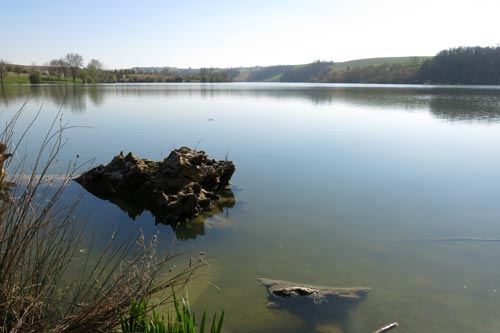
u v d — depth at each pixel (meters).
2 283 4.30
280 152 20.14
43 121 29.84
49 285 4.73
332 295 7.26
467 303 7.25
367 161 18.25
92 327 4.40
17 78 106.25
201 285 7.55
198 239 9.91
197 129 27.25
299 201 12.74
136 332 4.57
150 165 13.59
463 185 14.46
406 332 6.43
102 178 13.34
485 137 25.12
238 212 11.80
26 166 15.12
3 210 4.52
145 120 31.92
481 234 10.23
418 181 14.99
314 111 41.59
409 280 8.03
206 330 6.19
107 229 10.20
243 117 35.19
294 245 9.60
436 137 25.09
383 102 54.62
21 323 3.96
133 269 5.68
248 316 6.65
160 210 11.28
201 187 12.38
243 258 8.88
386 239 9.96
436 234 10.24
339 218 11.33
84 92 71.31
